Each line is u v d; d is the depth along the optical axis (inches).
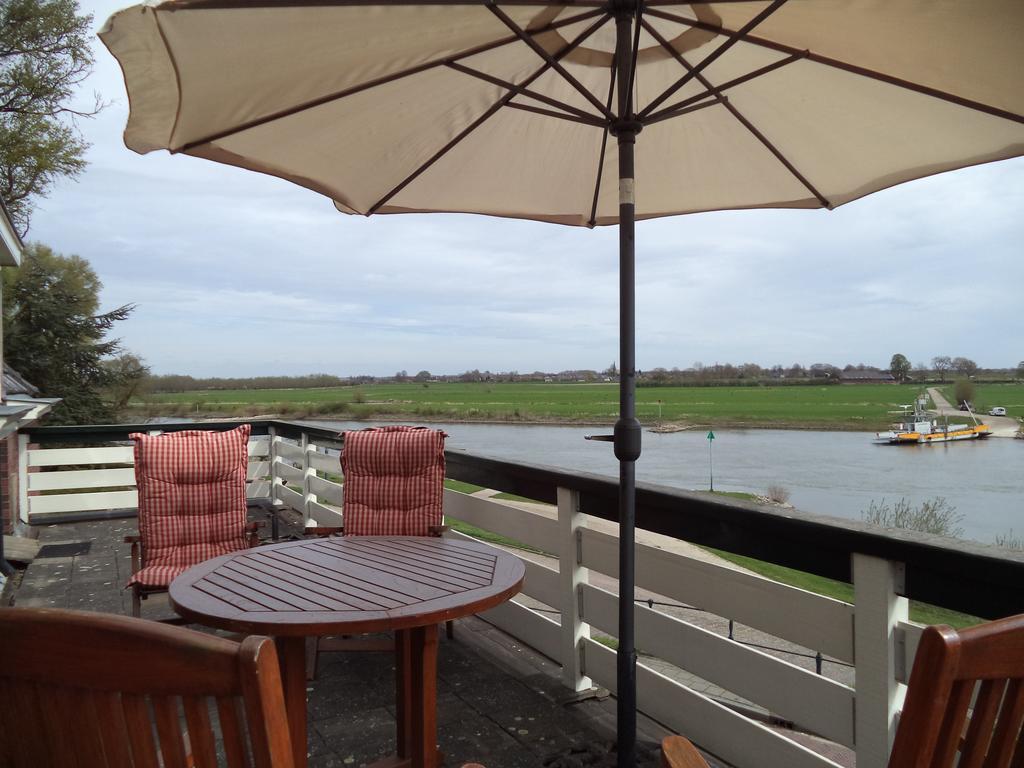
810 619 73.4
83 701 30.0
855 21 56.8
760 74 66.5
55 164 681.6
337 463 215.0
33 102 674.8
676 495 88.7
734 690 82.9
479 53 71.7
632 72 65.4
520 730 97.7
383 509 139.9
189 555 141.4
